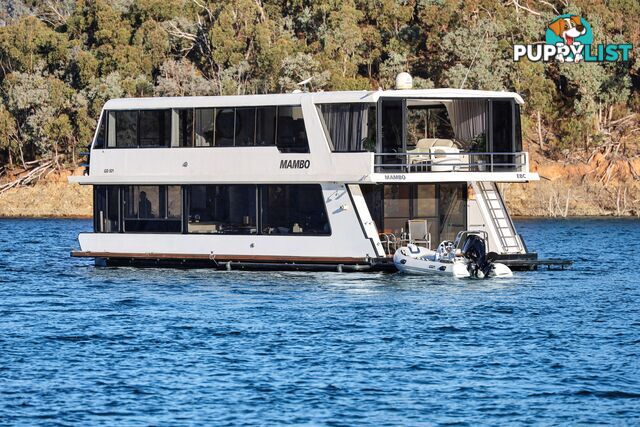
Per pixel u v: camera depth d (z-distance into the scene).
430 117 126.12
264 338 82.81
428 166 113.75
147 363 75.06
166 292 106.00
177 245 116.62
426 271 110.62
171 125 116.81
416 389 67.94
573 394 66.69
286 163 111.75
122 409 64.00
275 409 63.88
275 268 114.25
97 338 83.81
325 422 61.47
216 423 61.38
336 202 109.88
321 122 110.44
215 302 99.25
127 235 118.56
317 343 80.88
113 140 119.50
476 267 111.94
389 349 78.75
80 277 120.25
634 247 174.88
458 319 90.12
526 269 124.56
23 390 68.06
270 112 112.75
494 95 113.50
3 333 86.12
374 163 108.06
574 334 84.31
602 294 104.38
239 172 113.81
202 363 74.81
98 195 120.38
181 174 116.31
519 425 61.03
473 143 115.69
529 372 72.00
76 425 61.28
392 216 112.62
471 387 68.31
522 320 90.06
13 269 135.25
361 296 101.25
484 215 115.81
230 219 114.62
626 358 76.00
